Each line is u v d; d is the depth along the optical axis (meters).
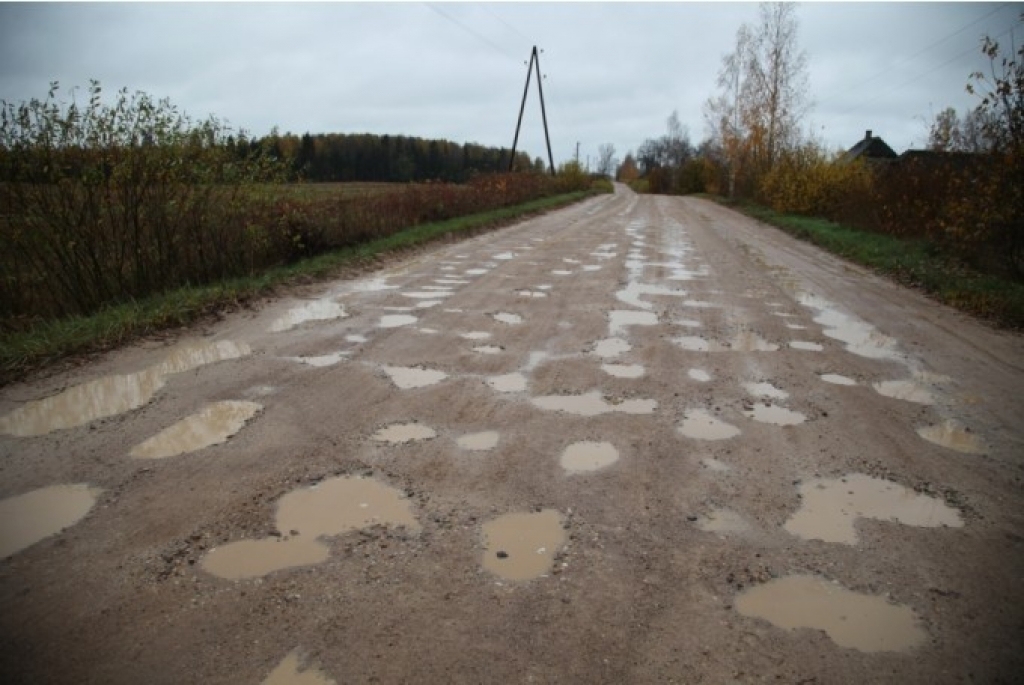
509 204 23.02
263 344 5.81
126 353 5.46
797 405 4.61
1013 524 3.11
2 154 6.29
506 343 6.01
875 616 2.44
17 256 6.68
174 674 2.10
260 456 3.64
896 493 3.38
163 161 7.33
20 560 2.68
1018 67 8.84
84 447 3.71
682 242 14.92
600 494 3.30
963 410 4.59
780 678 2.12
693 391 4.84
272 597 2.47
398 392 4.68
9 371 4.87
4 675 2.08
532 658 2.19
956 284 8.87
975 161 10.14
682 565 2.73
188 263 8.14
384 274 9.62
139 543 2.81
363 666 2.14
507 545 2.84
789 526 3.05
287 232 10.05
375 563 2.70
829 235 15.69
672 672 2.14
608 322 6.89
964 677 2.15
